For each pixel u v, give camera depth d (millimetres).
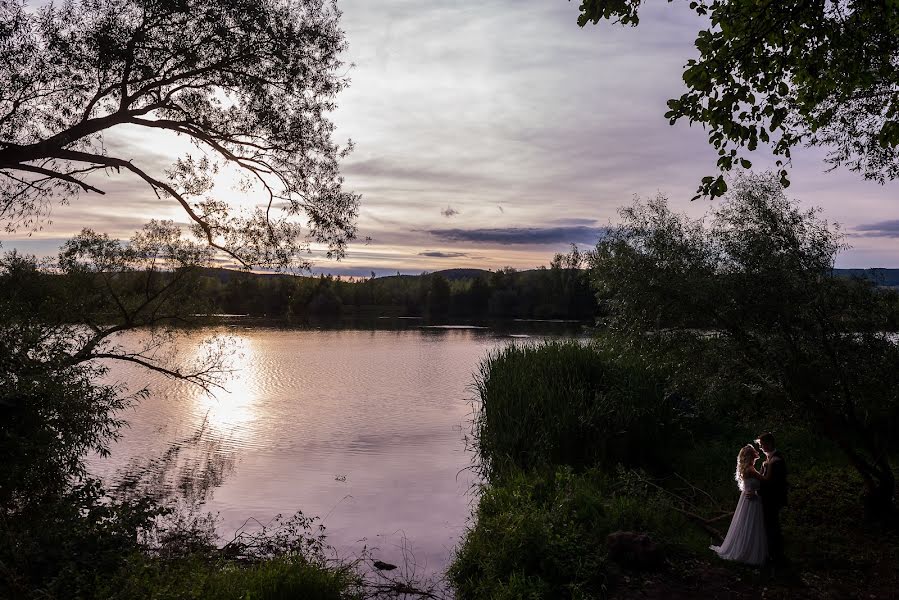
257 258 13672
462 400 23859
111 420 10062
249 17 11781
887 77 7859
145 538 9023
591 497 9211
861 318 8422
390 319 96375
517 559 7414
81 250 12023
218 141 13242
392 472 13383
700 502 9914
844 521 8586
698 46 6453
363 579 7699
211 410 21547
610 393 13680
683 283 9242
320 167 13555
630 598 6688
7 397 8086
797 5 6414
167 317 13305
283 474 13172
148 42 11352
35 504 7906
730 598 6672
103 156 11469
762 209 9039
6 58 10398
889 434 9805
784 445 12000
